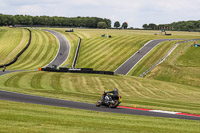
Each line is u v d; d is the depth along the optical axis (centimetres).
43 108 1560
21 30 14450
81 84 4369
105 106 1883
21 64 8150
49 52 9662
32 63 8338
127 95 3572
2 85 3600
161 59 7800
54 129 962
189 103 2828
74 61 8194
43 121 1095
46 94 2578
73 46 10506
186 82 5694
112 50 9388
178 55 8094
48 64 8256
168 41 10775
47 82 4397
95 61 8300
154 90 4194
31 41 10956
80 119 1202
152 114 1612
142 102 2438
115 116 1396
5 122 1024
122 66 7644
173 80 5938
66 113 1384
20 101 1975
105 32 15212
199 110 2033
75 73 5706
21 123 1028
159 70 6719
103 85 4356
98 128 1026
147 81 5044
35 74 5297
